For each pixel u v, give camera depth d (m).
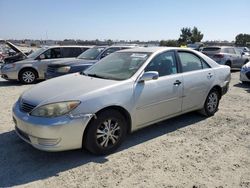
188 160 4.15
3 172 3.73
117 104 4.20
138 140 4.87
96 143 4.09
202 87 5.76
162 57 5.11
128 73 4.68
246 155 4.36
